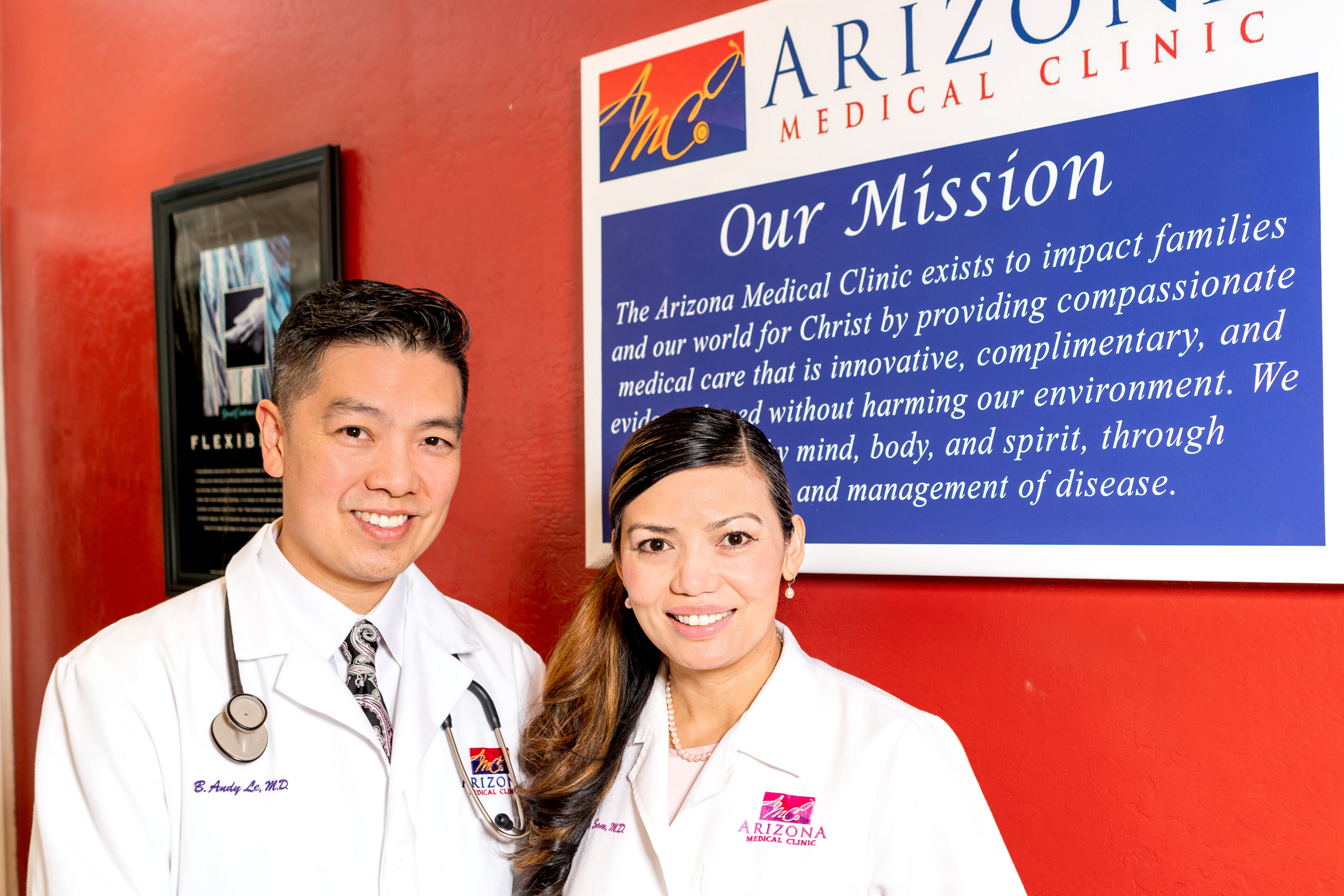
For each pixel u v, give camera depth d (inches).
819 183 58.0
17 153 100.6
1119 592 50.3
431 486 44.4
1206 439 47.1
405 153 76.1
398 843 42.6
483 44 72.2
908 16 55.1
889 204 55.8
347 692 44.1
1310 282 45.0
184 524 86.0
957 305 53.7
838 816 40.8
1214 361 47.0
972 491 53.1
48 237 98.1
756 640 43.4
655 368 63.7
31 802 99.4
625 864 43.4
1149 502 48.4
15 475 101.7
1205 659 48.2
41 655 99.3
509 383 71.2
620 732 48.1
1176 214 48.0
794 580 59.6
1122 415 49.2
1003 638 53.2
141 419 91.0
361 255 78.5
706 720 46.4
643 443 43.7
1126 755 49.9
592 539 65.7
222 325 83.7
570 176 68.4
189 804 41.4
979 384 53.1
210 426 84.6
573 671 49.9
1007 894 39.4
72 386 96.4
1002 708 53.1
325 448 42.8
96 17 94.3
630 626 49.6
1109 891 50.2
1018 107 51.9
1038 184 51.5
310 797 42.4
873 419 56.2
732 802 42.6
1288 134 45.5
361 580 45.6
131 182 92.0
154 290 89.6
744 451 43.1
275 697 43.8
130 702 42.2
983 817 40.8
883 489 55.7
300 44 81.6
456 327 45.5
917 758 40.8
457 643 50.4
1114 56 49.4
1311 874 45.7
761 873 40.7
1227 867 47.5
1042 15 51.3
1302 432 45.1
